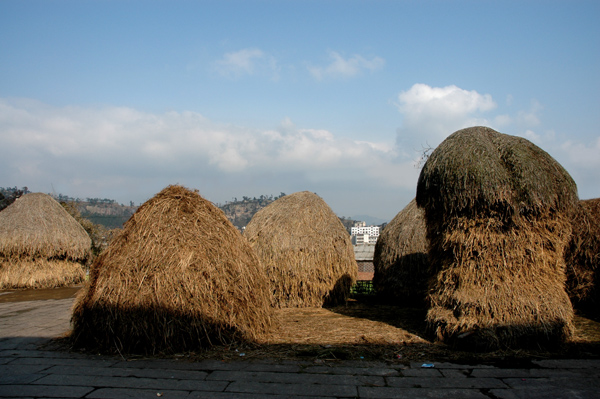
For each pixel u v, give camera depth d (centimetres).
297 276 868
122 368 429
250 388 369
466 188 547
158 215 560
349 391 361
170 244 530
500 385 378
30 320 717
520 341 499
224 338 521
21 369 427
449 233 575
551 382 386
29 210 1330
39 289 1241
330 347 516
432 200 596
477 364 445
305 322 700
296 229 896
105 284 510
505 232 545
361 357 472
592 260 716
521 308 509
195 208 591
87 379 394
